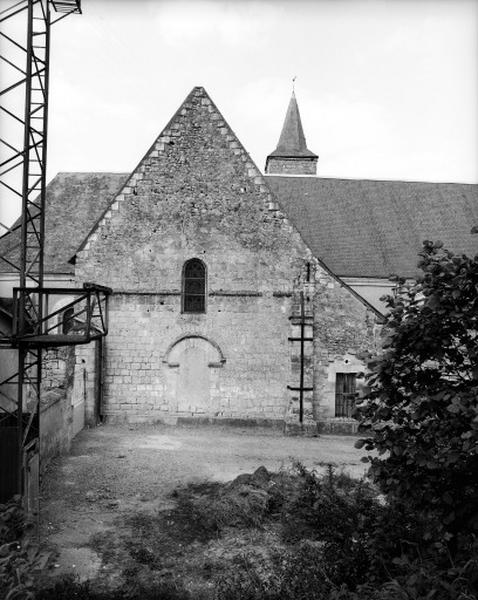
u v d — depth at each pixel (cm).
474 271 575
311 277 1798
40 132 1084
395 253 2384
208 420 1803
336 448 1625
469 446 504
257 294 1806
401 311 615
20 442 923
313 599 632
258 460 1475
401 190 2623
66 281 2280
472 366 591
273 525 1022
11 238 2350
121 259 1795
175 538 975
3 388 1233
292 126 3772
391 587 526
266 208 1812
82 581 816
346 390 1817
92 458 1443
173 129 1809
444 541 580
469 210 2558
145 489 1222
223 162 1814
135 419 1795
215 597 759
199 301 1823
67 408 1502
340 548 690
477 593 500
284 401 1802
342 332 1808
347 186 2627
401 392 605
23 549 682
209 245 1809
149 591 781
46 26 1074
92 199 2561
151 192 1803
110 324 1791
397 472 587
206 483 1267
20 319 942
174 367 1803
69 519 1050
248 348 1808
